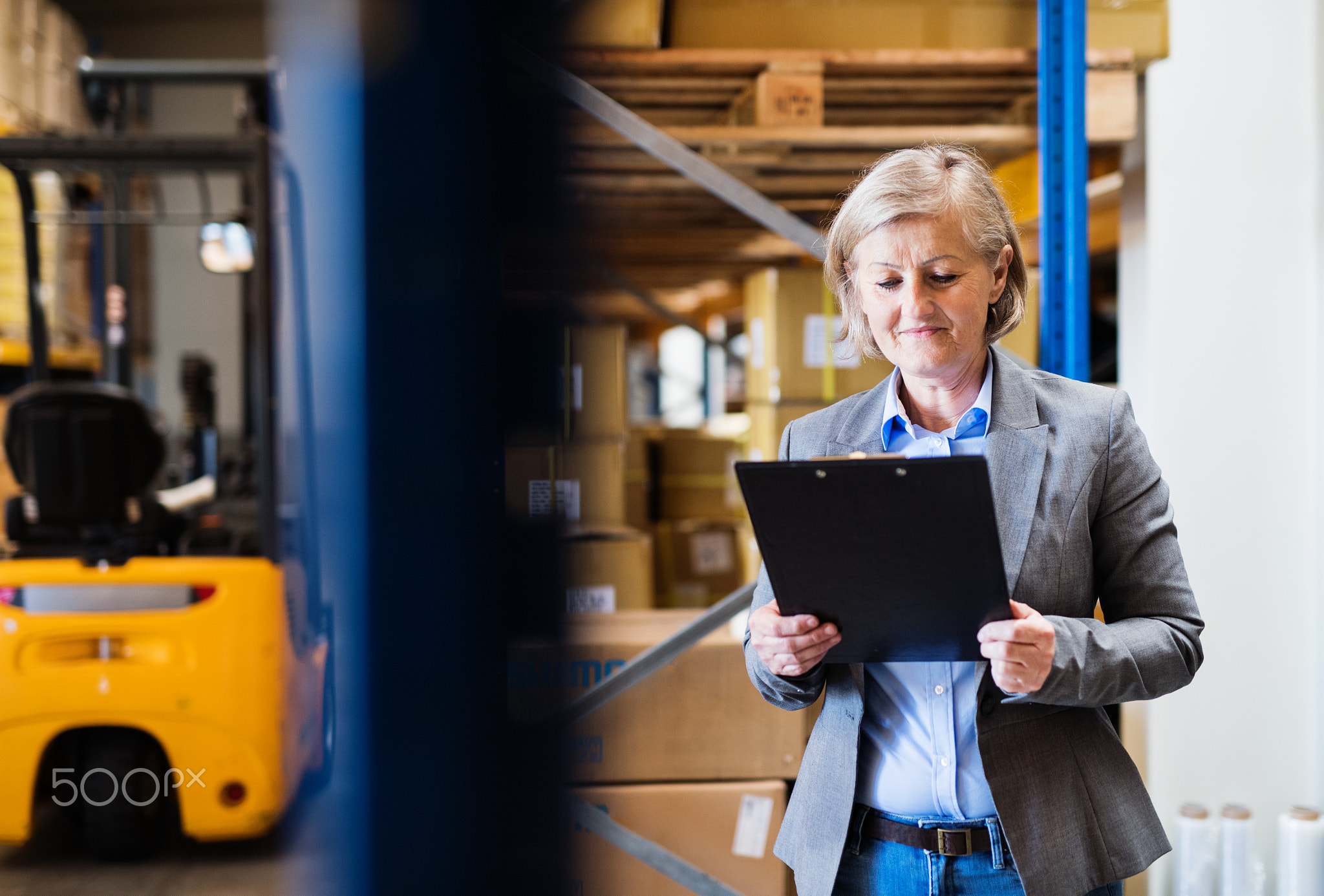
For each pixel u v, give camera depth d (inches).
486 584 132.0
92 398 153.7
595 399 146.0
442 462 135.2
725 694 102.8
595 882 102.3
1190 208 117.2
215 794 148.3
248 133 190.1
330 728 170.7
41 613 146.0
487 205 131.5
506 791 120.2
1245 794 119.0
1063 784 57.3
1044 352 104.3
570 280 181.5
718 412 393.4
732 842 101.7
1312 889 111.4
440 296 133.2
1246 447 118.2
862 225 57.9
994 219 57.7
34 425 152.5
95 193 244.7
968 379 61.5
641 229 154.6
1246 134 117.4
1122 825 57.9
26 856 157.4
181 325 454.6
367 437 134.3
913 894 58.9
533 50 109.2
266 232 152.6
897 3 111.0
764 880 101.6
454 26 125.0
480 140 127.2
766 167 117.4
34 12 246.2
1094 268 205.5
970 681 59.2
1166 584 57.8
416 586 132.8
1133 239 120.3
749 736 102.9
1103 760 59.1
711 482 198.2
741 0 110.3
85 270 275.4
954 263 56.4
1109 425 59.6
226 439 394.0
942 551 50.3
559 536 137.6
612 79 113.6
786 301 130.6
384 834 130.3
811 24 110.8
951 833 58.2
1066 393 61.6
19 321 234.8
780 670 58.0
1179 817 115.3
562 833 102.3
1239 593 118.4
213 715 147.5
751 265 201.5
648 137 100.1
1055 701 53.6
